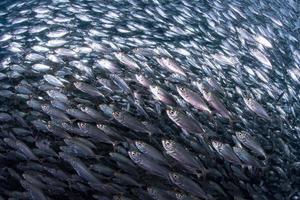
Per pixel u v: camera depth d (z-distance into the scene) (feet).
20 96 7.06
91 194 5.44
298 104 7.15
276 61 8.20
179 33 8.36
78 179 5.36
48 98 6.95
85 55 8.06
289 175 5.99
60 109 5.86
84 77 7.36
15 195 5.34
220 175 5.38
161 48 7.11
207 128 5.95
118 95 6.94
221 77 7.50
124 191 4.92
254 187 5.50
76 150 5.24
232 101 7.00
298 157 6.36
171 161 5.63
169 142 4.20
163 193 4.35
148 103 6.74
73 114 5.52
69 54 7.38
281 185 5.82
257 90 7.29
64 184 5.25
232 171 5.73
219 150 4.42
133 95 6.40
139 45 8.31
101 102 6.84
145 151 4.46
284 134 6.64
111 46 7.92
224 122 6.46
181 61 7.89
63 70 7.31
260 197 5.18
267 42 6.61
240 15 8.45
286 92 7.23
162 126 6.34
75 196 5.44
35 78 7.54
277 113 6.85
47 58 7.42
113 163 5.93
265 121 6.75
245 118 6.66
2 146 6.27
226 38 8.30
